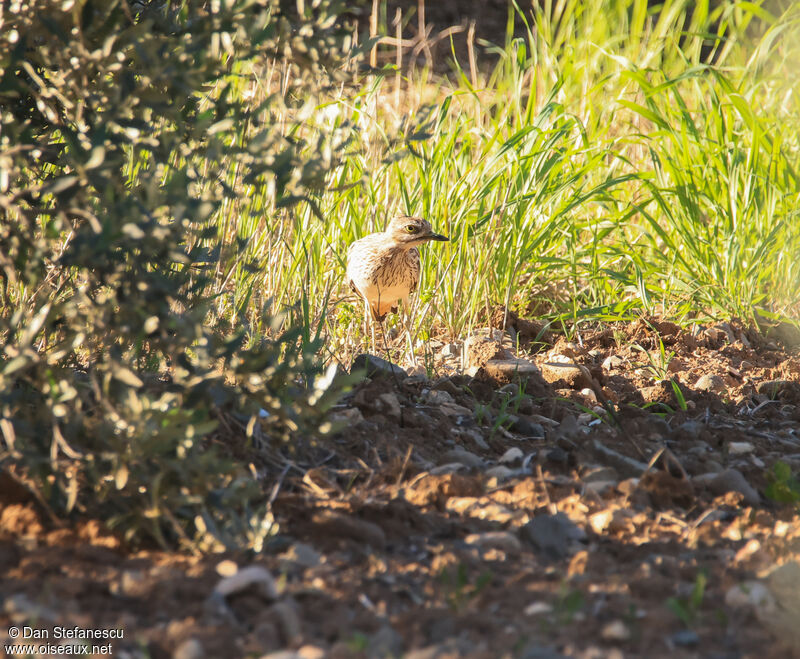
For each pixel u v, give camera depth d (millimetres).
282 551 5473
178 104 5719
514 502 6492
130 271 5543
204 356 5379
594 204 14305
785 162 13062
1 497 5672
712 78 15500
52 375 5434
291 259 11031
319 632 4539
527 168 12633
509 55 17609
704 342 11914
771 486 6762
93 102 5617
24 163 5828
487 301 12352
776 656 4320
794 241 12789
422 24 23078
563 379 9547
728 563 5559
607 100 16266
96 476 5344
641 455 7594
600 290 13078
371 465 7082
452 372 10500
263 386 5809
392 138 7000
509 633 4559
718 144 13203
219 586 4770
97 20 5562
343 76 6500
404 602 4934
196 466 5273
